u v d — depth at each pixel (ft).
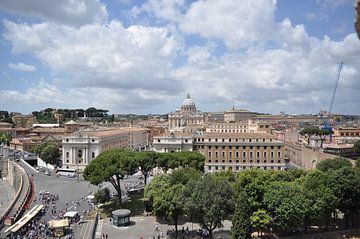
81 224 463.83
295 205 368.48
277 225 380.99
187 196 396.78
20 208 531.09
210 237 386.11
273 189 388.78
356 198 405.80
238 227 351.05
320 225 431.02
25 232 430.20
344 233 401.29
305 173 510.17
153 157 584.40
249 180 402.93
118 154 548.72
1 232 434.71
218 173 530.27
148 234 418.10
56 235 415.85
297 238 383.45
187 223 458.91
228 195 381.81
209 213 364.99
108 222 468.75
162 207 401.29
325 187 403.95
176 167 586.04
